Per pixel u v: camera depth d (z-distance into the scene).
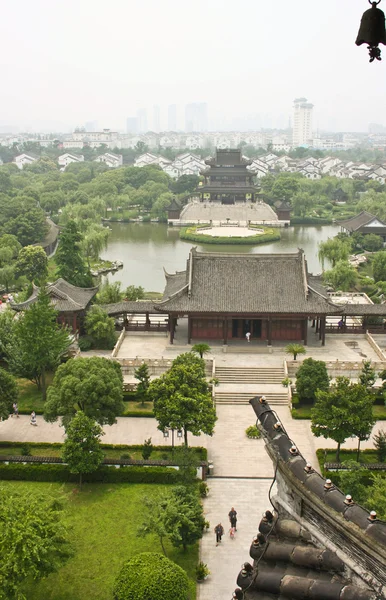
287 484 16.58
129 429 68.44
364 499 50.19
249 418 70.69
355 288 128.75
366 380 70.50
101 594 44.41
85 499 55.56
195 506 49.09
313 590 14.53
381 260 133.88
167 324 93.94
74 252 112.12
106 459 59.50
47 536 41.62
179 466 57.00
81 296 94.50
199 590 44.97
